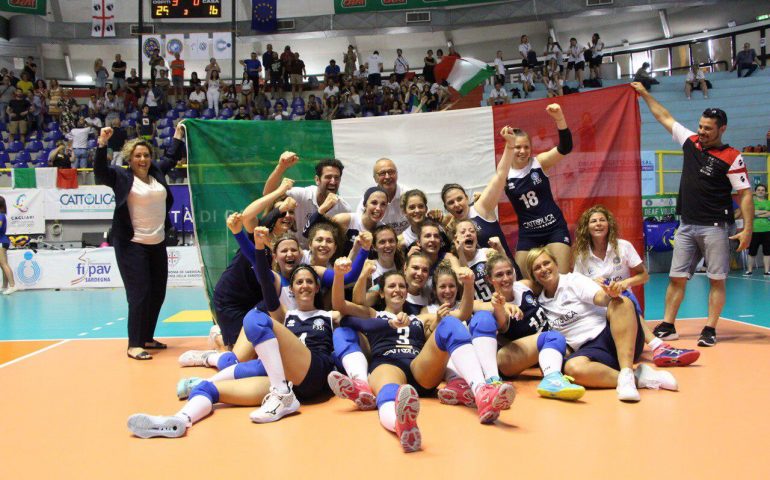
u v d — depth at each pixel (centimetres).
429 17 2367
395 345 389
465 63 804
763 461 257
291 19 2389
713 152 547
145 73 2578
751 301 838
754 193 1348
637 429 304
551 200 531
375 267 438
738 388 382
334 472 255
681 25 2302
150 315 574
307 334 396
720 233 539
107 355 546
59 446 296
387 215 550
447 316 356
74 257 1257
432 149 632
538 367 470
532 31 2441
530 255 438
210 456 279
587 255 487
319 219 492
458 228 457
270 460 272
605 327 412
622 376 371
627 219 604
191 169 607
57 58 2503
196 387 354
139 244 550
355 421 334
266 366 350
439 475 249
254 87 2077
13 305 985
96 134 1791
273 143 622
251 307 492
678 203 579
